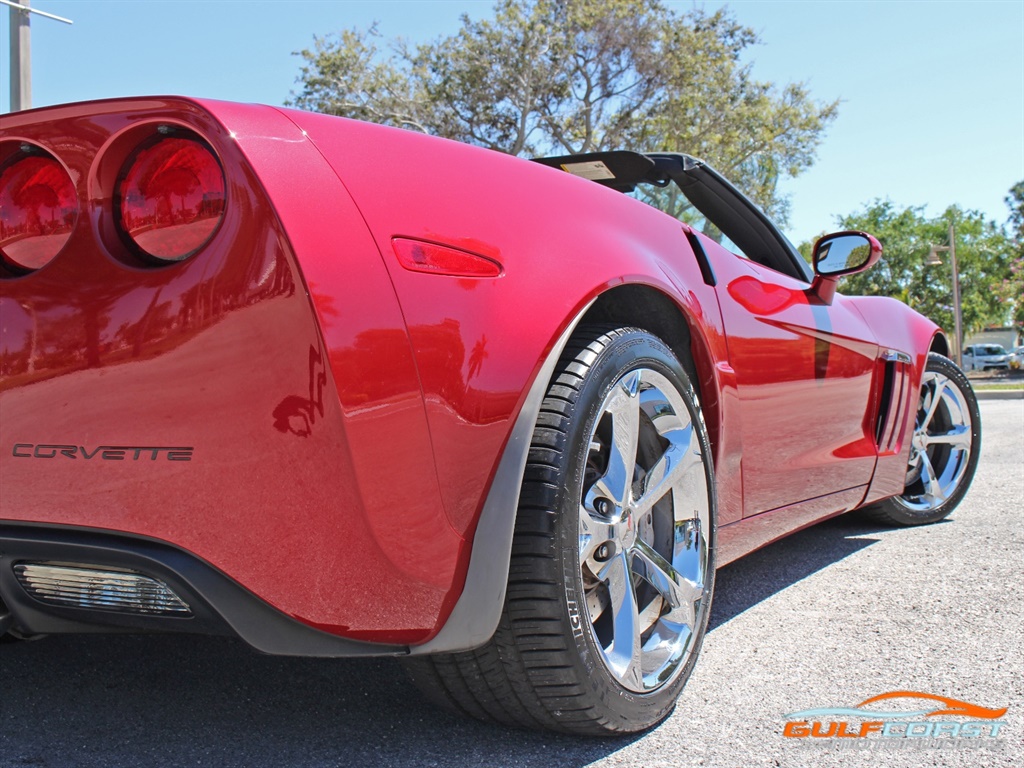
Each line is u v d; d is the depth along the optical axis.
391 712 1.60
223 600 1.16
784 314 2.19
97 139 1.17
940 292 40.41
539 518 1.32
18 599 1.28
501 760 1.40
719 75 25.47
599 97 25.39
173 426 1.15
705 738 1.48
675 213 2.48
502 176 1.48
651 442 1.64
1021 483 4.09
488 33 24.53
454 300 1.26
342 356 1.12
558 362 1.44
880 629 2.05
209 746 1.45
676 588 1.62
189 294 1.14
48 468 1.20
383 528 1.17
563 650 1.33
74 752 1.43
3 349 1.21
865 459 2.69
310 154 1.21
